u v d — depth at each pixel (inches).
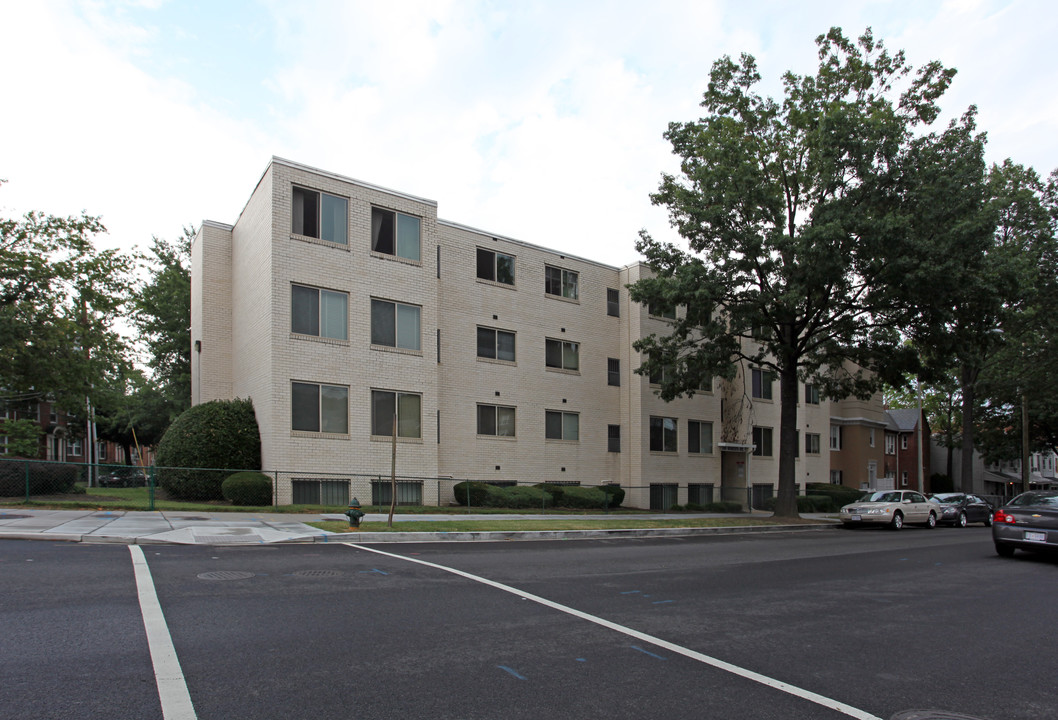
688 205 872.3
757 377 1401.3
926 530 964.6
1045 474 3388.3
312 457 807.7
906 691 207.8
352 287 860.6
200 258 986.7
